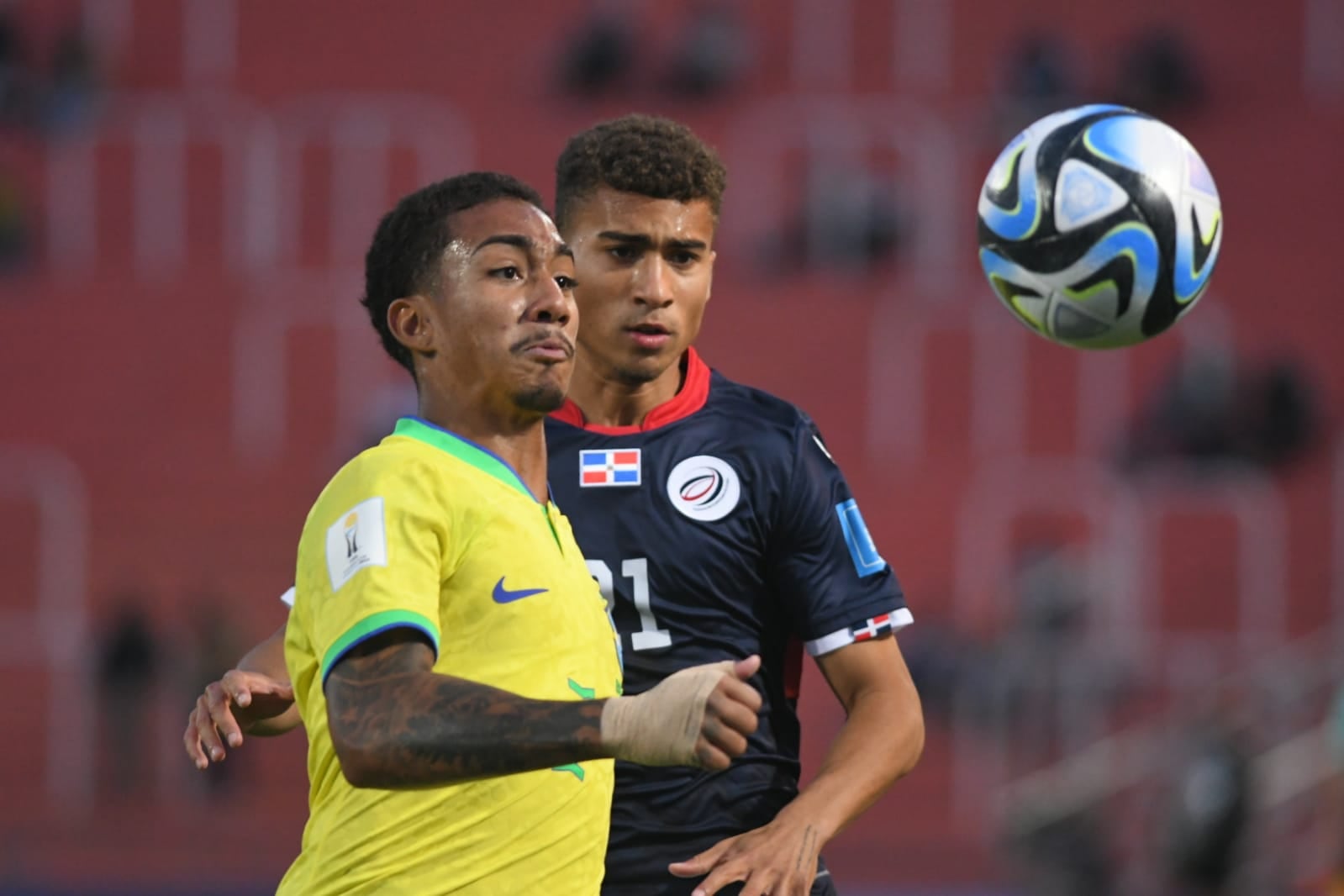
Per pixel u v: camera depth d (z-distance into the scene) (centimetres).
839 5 8100
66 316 6988
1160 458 5997
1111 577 5575
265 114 7650
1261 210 7419
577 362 1427
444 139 7569
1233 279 7100
